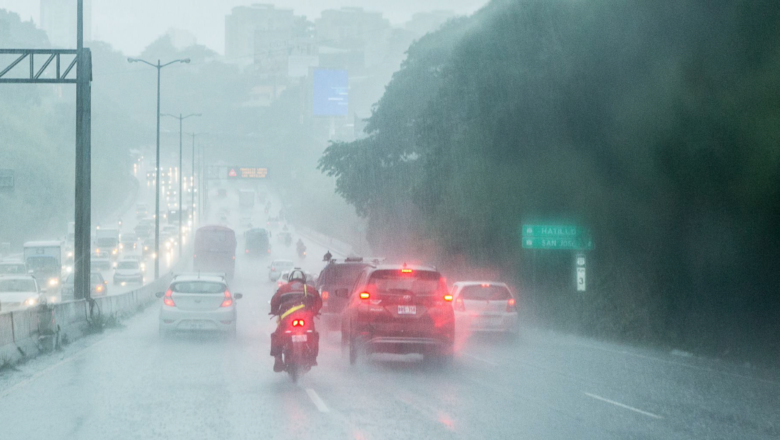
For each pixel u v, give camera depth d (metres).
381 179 60.81
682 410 12.37
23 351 17.83
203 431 10.04
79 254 27.97
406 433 10.00
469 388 14.26
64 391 13.44
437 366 17.30
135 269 60.25
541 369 17.67
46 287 49.28
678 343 23.95
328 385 14.39
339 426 10.40
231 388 13.88
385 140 60.00
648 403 13.00
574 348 23.75
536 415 11.51
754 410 12.52
